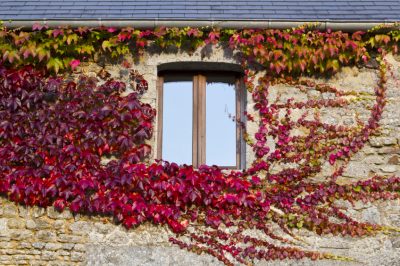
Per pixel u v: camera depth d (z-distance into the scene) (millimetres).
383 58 6164
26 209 5867
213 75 6457
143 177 5840
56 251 5773
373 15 6281
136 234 5816
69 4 6570
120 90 6070
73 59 6102
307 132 6043
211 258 5781
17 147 5879
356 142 6012
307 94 6121
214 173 5906
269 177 5926
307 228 5852
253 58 6117
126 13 6258
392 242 5809
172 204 5867
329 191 5902
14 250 5777
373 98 6129
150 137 6016
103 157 5949
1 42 5973
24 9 6402
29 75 6008
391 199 5918
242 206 5879
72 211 5852
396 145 6020
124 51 6090
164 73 6430
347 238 5828
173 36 6047
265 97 6078
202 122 6332
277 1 6727
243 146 6188
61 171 5867
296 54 6043
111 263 5738
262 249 5801
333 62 6098
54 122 5938
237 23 5977
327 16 6238
